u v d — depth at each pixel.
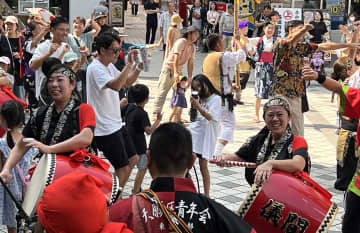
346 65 7.36
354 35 8.10
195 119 6.42
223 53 7.08
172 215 2.70
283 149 4.03
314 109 12.90
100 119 5.56
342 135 5.86
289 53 7.15
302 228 3.36
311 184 3.69
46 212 2.42
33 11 9.60
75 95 4.34
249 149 4.22
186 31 10.05
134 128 6.28
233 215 2.74
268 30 10.93
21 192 4.90
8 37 10.11
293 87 7.18
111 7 18.73
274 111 4.03
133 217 2.75
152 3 21.92
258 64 11.05
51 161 3.84
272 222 3.41
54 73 4.19
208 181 6.51
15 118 4.99
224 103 7.03
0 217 4.86
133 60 5.44
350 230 4.50
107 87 5.43
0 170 4.99
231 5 18.70
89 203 2.43
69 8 17.80
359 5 20.03
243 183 7.33
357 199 4.40
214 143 6.40
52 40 7.11
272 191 3.44
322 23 17.61
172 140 2.82
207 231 2.68
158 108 10.70
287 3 20.81
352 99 4.36
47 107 4.31
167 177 2.79
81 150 4.10
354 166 5.78
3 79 6.30
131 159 5.93
